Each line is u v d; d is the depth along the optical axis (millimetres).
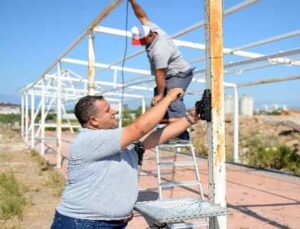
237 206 8234
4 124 53031
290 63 10203
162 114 3135
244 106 40594
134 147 3426
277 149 15406
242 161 15992
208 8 3506
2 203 8438
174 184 6551
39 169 14398
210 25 3490
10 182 10562
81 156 3100
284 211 7793
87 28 8500
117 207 3098
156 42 4938
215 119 3484
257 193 9602
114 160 3148
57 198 9570
